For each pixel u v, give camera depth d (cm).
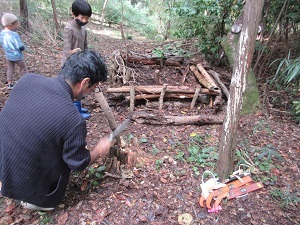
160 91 348
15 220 189
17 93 157
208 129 310
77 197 209
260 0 169
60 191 182
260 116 340
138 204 200
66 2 1022
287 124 324
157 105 354
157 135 294
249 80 347
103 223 185
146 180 223
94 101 364
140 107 354
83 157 162
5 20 374
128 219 189
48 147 154
